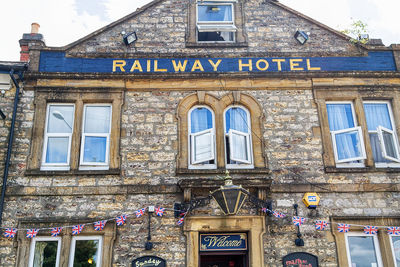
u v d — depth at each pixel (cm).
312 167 920
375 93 989
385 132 974
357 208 891
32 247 853
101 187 884
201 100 971
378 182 911
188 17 1059
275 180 906
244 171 905
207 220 863
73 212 870
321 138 947
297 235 863
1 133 921
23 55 1095
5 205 866
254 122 955
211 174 905
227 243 874
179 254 847
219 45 1027
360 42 1031
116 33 1035
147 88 976
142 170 905
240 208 864
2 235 845
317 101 976
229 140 939
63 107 973
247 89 984
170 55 1002
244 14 1066
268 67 1001
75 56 997
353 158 930
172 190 887
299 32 1023
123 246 851
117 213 871
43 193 877
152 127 945
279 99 978
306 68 1002
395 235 880
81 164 918
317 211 886
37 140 919
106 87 968
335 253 857
